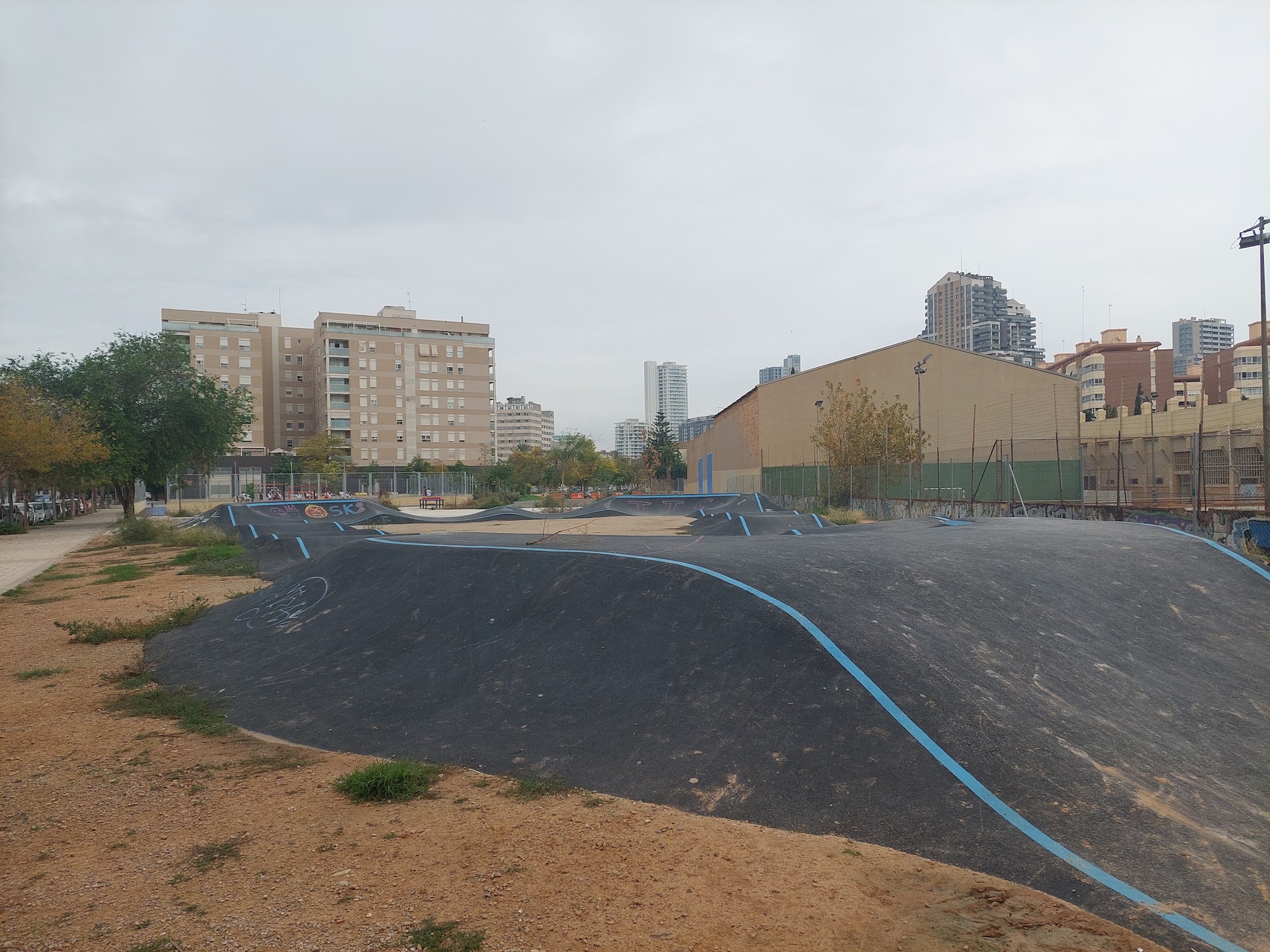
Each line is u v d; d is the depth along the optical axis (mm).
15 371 31984
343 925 3375
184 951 3211
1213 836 4141
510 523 25969
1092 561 8609
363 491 61312
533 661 7043
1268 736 5422
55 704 7324
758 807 4516
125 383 33969
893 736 5000
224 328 75375
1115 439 29250
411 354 81562
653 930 3275
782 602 6805
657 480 85250
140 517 33969
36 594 14539
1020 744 4969
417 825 4461
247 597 11773
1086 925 3332
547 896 3592
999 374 32781
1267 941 3279
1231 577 8375
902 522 18062
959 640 6395
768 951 3125
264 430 77812
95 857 4172
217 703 7348
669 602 7273
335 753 5930
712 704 5672
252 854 4160
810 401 36844
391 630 8547
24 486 31484
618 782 4980
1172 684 6152
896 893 3596
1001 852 3953
